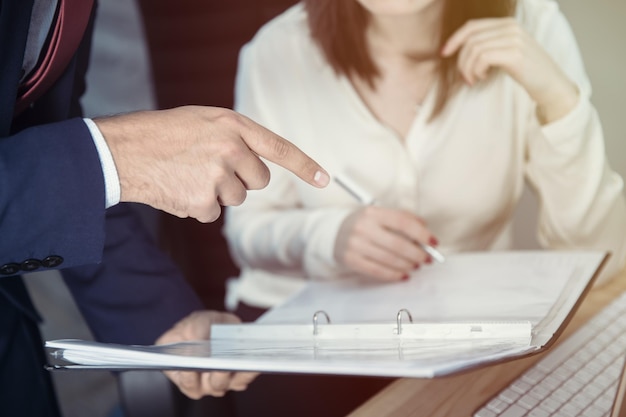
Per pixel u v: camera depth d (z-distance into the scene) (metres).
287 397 1.46
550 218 1.47
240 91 1.65
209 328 0.97
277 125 1.61
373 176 1.54
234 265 1.74
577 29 1.43
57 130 0.71
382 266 1.14
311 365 0.58
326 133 1.56
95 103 2.11
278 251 1.52
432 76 1.47
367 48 1.48
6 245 0.70
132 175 0.72
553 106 1.43
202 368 0.63
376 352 0.66
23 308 0.92
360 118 1.52
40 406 0.95
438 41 1.44
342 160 1.55
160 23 1.67
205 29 1.63
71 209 0.71
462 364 0.55
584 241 1.45
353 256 1.23
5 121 0.79
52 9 0.84
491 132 1.46
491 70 1.44
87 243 0.72
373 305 1.01
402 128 1.50
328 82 1.54
